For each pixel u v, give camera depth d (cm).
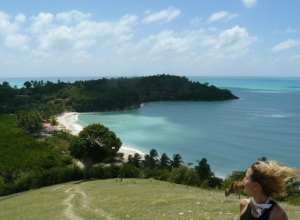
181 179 5219
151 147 12069
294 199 2583
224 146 12206
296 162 9825
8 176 6844
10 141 10012
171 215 1794
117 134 14688
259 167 429
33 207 2730
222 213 1688
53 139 12338
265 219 416
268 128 16488
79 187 3875
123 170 5675
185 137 14075
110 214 2073
